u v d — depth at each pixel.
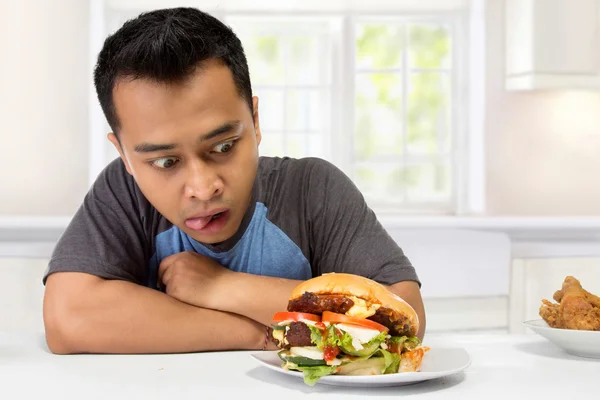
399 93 3.71
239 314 1.11
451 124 3.72
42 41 3.36
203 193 0.92
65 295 1.11
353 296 0.80
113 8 3.43
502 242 1.82
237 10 3.51
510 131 3.54
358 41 3.69
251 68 3.66
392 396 0.74
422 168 3.73
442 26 3.69
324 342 0.77
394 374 0.75
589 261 2.35
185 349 1.07
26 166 3.37
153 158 0.93
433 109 3.73
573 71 3.24
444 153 3.73
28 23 3.35
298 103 3.69
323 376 0.76
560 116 3.56
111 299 1.10
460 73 3.67
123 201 1.25
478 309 1.86
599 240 2.41
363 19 3.62
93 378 0.83
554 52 3.23
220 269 1.18
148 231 1.27
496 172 3.55
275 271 1.31
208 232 0.99
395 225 2.31
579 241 2.39
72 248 1.18
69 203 3.40
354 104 3.67
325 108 3.69
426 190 3.74
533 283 2.32
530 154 3.56
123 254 1.22
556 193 3.58
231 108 0.92
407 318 0.81
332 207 1.28
